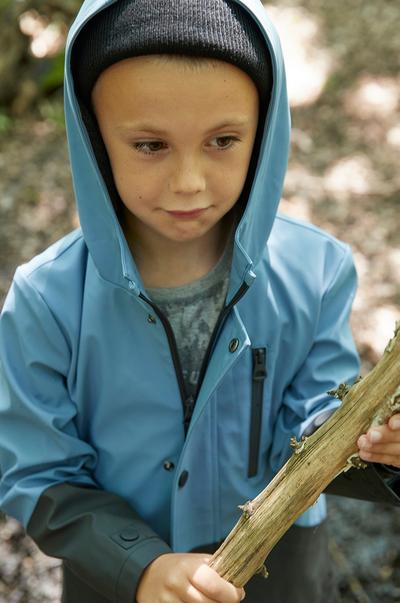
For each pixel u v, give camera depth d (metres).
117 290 1.23
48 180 3.88
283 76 1.14
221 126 1.03
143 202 1.09
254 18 1.04
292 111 4.42
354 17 5.23
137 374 1.26
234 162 1.07
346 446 1.00
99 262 1.21
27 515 1.31
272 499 1.04
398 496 1.22
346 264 1.36
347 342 1.35
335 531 2.25
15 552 2.22
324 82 4.62
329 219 3.63
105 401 1.29
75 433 1.33
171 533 1.34
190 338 1.28
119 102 1.03
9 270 3.33
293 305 1.29
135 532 1.26
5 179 3.90
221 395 1.28
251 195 1.16
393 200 3.72
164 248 1.25
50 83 4.41
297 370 1.34
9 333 1.29
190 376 1.29
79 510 1.29
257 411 1.31
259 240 1.25
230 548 1.09
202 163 1.05
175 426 1.29
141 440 1.31
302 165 4.01
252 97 1.06
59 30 4.59
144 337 1.25
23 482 1.32
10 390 1.29
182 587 1.14
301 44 5.01
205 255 1.27
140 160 1.05
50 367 1.28
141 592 1.21
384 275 3.28
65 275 1.27
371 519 2.29
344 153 4.07
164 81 0.99
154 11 0.99
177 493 1.29
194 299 1.26
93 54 1.04
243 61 1.01
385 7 5.27
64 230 3.57
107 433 1.33
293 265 1.31
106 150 1.17
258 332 1.28
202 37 0.98
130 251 1.25
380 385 0.98
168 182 1.06
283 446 1.34
